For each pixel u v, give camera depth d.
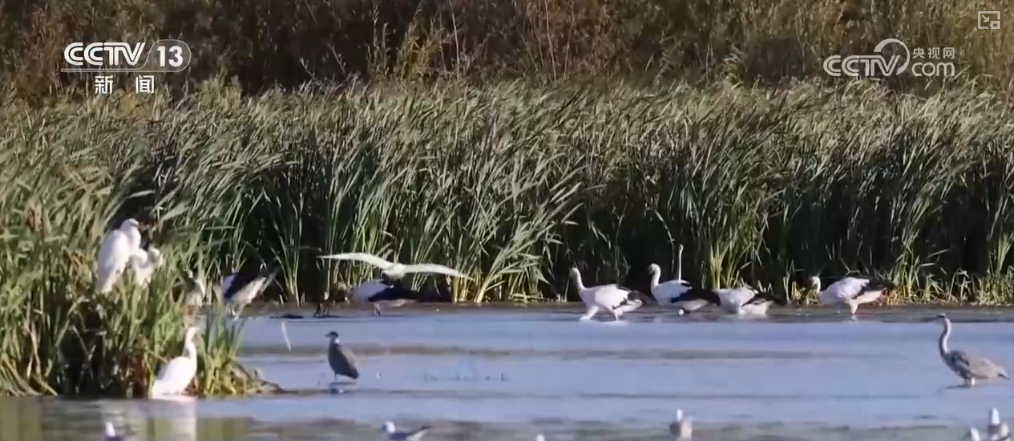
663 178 25.02
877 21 36.78
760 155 24.98
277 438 14.34
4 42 39.03
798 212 25.08
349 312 23.52
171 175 23.88
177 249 18.86
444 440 14.40
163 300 16.58
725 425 15.27
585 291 23.09
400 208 24.72
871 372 18.47
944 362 18.41
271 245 24.75
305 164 24.75
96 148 24.09
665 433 14.83
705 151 24.92
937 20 36.22
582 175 25.11
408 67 36.97
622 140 25.30
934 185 25.12
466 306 24.23
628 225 25.17
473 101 26.06
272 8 40.62
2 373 16.17
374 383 17.58
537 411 15.97
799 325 22.69
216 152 24.23
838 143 25.47
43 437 14.23
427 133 24.89
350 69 39.62
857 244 25.11
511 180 24.73
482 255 24.89
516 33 38.19
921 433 14.91
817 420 15.60
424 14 39.41
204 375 16.62
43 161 19.44
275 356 19.58
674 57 37.56
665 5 38.69
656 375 18.22
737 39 37.75
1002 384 17.86
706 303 23.38
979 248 25.47
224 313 17.27
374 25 37.59
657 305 24.53
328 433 14.64
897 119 26.19
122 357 16.34
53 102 32.56
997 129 25.81
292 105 26.83
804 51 36.66
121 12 39.88
